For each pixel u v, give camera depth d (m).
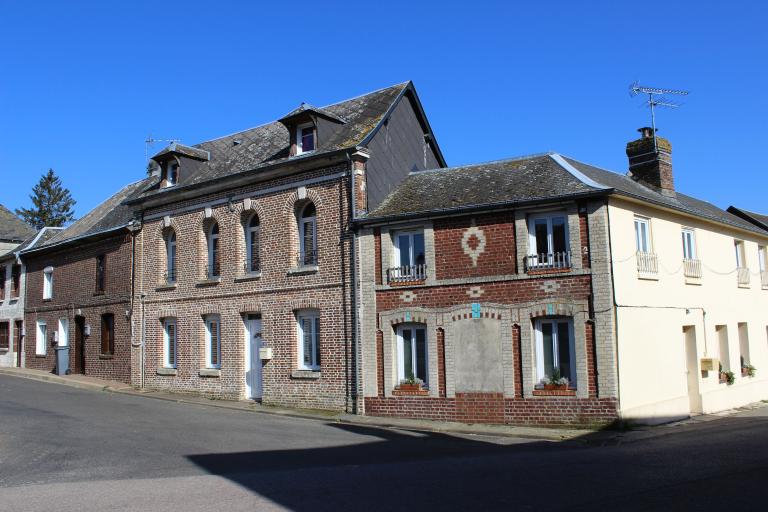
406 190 19.08
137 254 24.06
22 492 9.10
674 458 11.29
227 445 12.91
